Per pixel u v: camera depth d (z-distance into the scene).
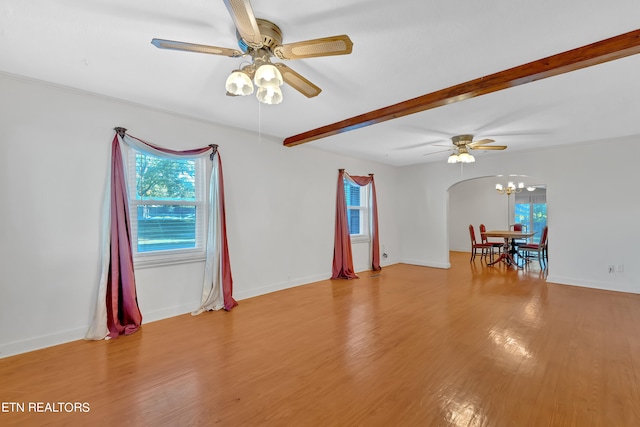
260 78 1.84
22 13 1.76
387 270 6.59
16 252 2.68
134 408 1.95
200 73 2.57
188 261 3.79
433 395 2.08
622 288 4.74
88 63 2.40
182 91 2.96
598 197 4.94
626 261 4.72
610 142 4.82
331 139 4.79
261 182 4.60
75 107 2.98
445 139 4.74
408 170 7.40
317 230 5.50
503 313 3.72
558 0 1.66
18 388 2.17
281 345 2.87
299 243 5.19
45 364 2.49
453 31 1.95
